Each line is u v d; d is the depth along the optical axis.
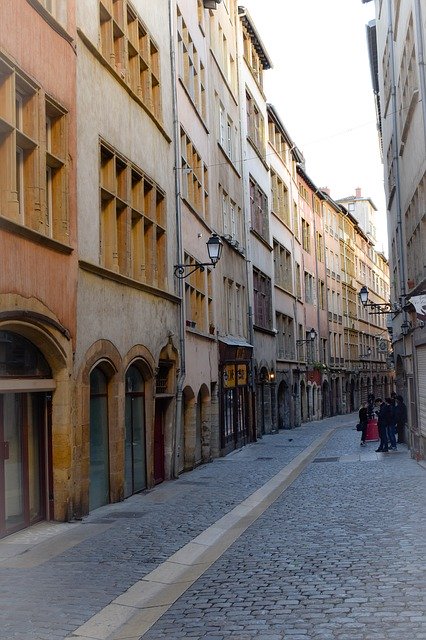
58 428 12.47
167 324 19.31
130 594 7.87
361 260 79.56
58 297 12.19
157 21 20.05
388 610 6.61
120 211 16.12
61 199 12.65
